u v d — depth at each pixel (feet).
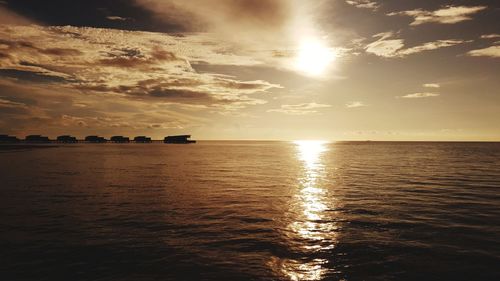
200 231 45.34
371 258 35.45
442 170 143.43
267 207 62.23
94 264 33.22
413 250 37.99
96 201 66.90
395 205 64.39
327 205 64.28
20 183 92.32
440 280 30.19
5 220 50.44
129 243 39.78
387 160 220.23
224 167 158.40
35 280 29.48
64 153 271.08
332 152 371.97
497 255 36.37
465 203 66.39
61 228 46.19
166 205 63.46
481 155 286.46
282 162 200.64
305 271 31.96
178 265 33.12
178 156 256.73
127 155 257.34
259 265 33.35
